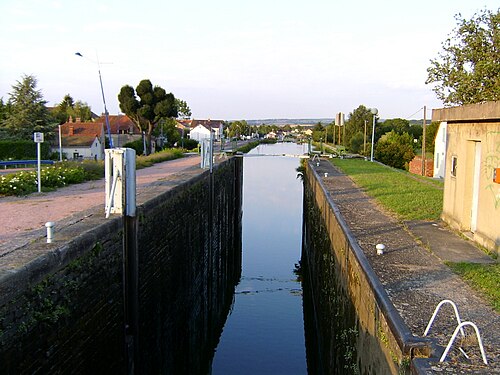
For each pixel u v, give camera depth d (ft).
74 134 166.81
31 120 141.38
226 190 75.25
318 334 46.26
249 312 55.11
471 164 32.89
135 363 27.94
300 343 47.09
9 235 24.39
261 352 45.21
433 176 103.76
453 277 23.98
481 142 30.50
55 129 166.30
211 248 59.31
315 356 44.27
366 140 153.38
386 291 21.88
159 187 39.45
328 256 41.63
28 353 16.97
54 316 18.58
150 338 31.53
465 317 18.97
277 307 56.34
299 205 113.70
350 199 49.34
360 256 25.49
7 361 15.70
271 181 152.56
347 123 205.98
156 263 33.42
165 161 94.22
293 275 68.54
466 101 65.41
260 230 92.53
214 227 61.87
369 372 21.34
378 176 71.72
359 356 24.00
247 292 61.77
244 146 197.26
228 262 74.95
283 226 95.20
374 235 33.09
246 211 107.65
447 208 37.14
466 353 15.71
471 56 65.57
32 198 39.19
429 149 163.73
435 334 17.24
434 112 37.63
